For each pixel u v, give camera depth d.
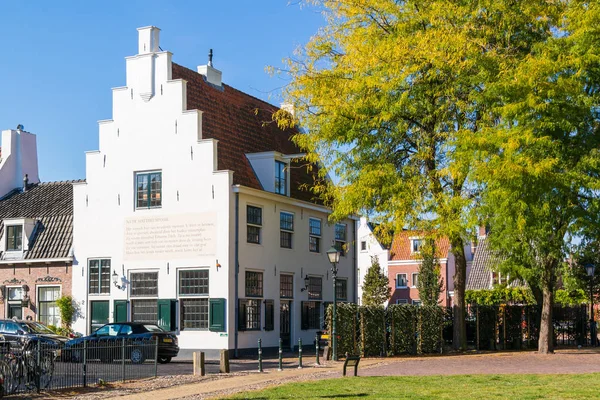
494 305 34.03
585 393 15.55
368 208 28.44
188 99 31.66
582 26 23.00
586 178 23.39
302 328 34.22
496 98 24.94
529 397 15.03
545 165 22.59
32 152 40.38
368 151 28.38
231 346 29.30
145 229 31.23
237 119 34.31
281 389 17.41
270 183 32.53
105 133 32.47
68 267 32.75
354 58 26.64
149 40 32.09
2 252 34.22
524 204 23.09
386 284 61.12
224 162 31.12
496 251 31.52
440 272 60.00
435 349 30.78
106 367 20.45
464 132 24.48
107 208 32.16
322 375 21.14
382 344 28.72
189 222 30.41
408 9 27.42
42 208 35.66
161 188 31.16
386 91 26.58
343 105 26.95
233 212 30.00
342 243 38.12
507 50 26.19
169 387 19.20
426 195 27.39
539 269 28.23
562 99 23.34
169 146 31.11
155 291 30.81
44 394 17.83
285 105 33.00
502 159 23.31
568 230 24.84
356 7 27.73
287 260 33.38
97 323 31.78
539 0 25.92
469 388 16.84
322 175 29.44
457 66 25.61
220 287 29.53
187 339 29.97
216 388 18.53
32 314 33.31
